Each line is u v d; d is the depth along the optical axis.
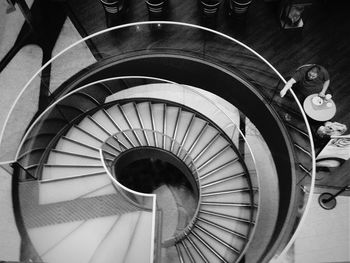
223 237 7.76
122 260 6.18
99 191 6.90
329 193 6.94
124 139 8.14
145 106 8.66
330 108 6.87
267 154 8.16
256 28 8.10
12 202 6.54
